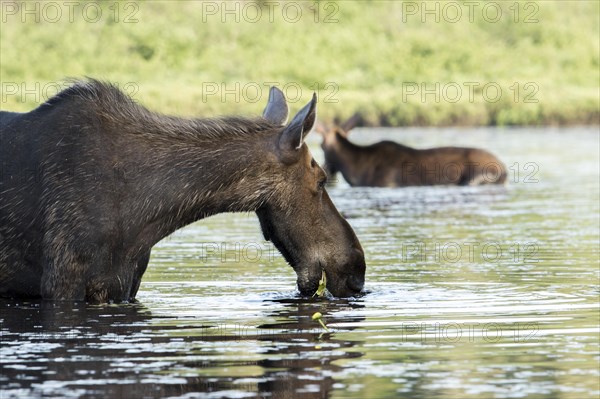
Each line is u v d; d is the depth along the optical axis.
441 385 19.27
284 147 27.38
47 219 26.97
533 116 125.62
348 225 28.30
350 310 26.64
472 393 18.77
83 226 26.83
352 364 20.81
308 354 21.64
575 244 39.72
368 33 147.38
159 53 127.50
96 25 129.88
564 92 133.62
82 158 27.03
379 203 57.34
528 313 26.14
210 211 27.59
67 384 19.30
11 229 27.44
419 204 56.59
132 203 27.09
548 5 164.12
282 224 27.77
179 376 19.86
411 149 69.12
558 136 108.88
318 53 138.25
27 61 118.50
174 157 27.30
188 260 36.12
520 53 152.62
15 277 27.88
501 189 65.38
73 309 26.47
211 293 29.33
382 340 23.00
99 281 27.17
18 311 26.23
